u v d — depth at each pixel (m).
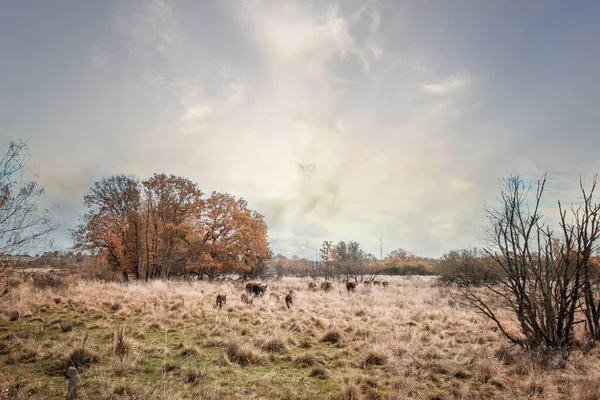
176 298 16.42
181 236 33.22
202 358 7.83
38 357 7.39
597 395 5.84
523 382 6.75
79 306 13.54
